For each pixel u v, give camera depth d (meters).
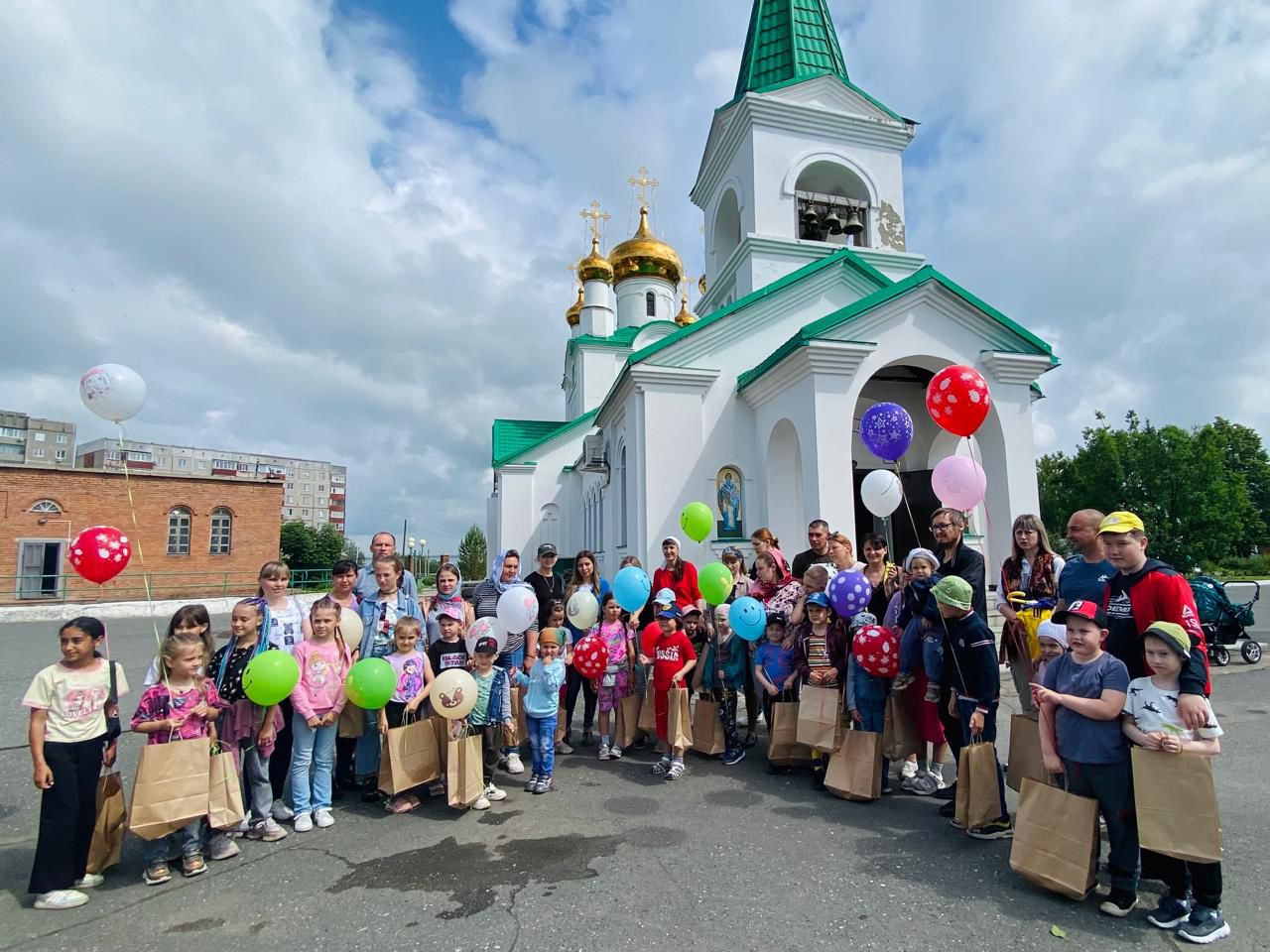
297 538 53.22
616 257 29.12
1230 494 38.19
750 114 14.66
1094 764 3.60
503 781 5.85
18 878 4.14
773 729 5.84
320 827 4.83
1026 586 5.57
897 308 10.66
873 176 15.38
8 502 27.39
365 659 4.93
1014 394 10.99
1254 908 3.49
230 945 3.36
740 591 7.08
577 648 6.38
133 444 83.62
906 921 3.43
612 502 15.42
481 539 58.03
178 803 4.00
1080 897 3.54
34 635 17.25
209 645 4.70
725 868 4.05
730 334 12.49
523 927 3.43
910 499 12.95
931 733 5.18
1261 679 9.37
